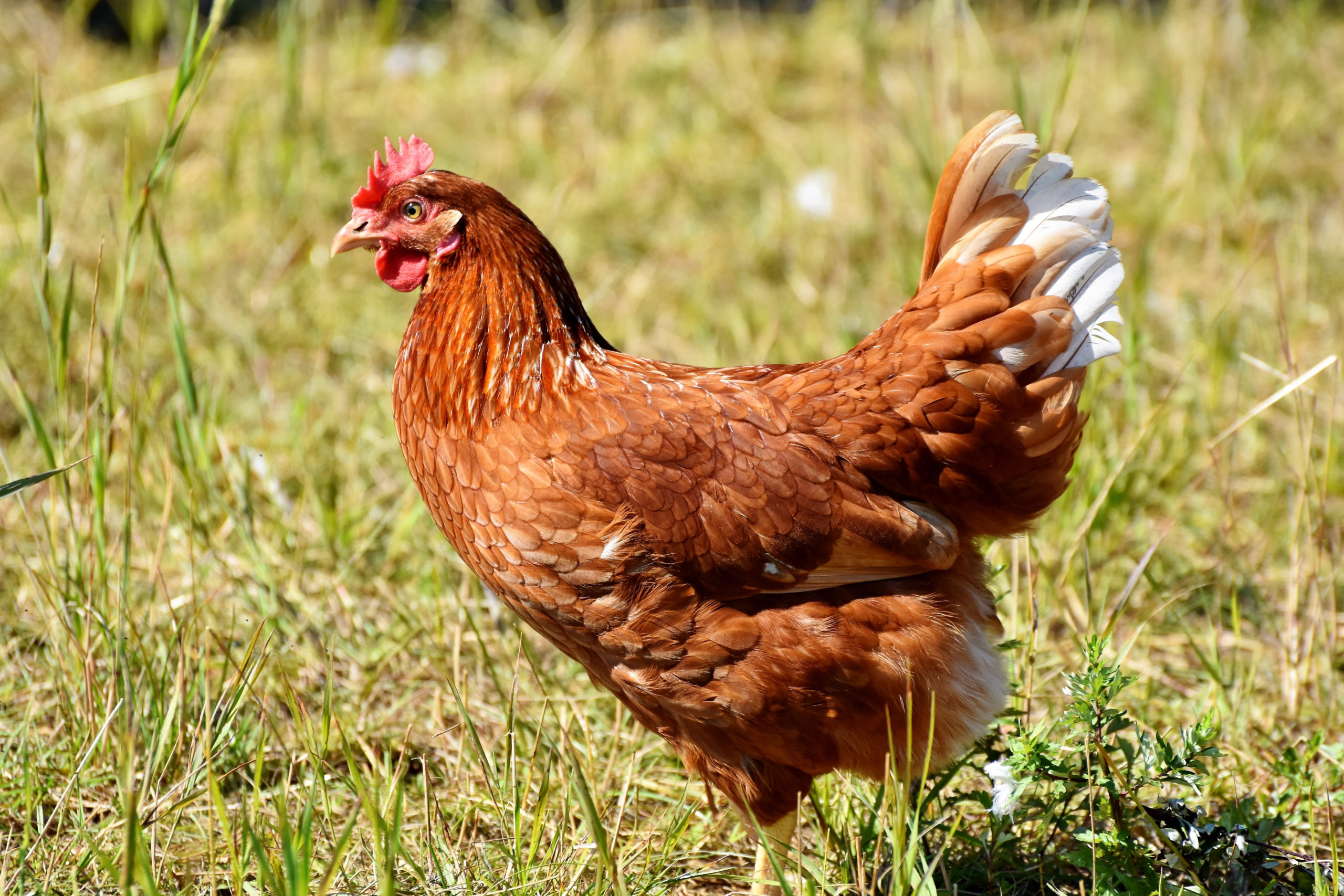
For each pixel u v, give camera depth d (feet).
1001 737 13.76
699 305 24.12
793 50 36.60
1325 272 25.20
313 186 28.25
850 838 12.28
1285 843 12.69
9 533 17.53
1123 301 23.29
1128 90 33.19
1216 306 23.31
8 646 14.98
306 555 17.52
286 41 28.58
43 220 14.24
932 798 12.01
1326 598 16.83
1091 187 12.09
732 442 11.30
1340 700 15.12
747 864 12.83
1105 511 17.74
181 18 31.01
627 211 28.53
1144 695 15.30
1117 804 11.26
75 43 34.47
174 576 16.83
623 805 11.90
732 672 11.32
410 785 13.69
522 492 11.25
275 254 25.75
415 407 11.89
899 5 40.40
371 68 35.06
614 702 15.03
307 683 15.28
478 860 12.01
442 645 15.44
